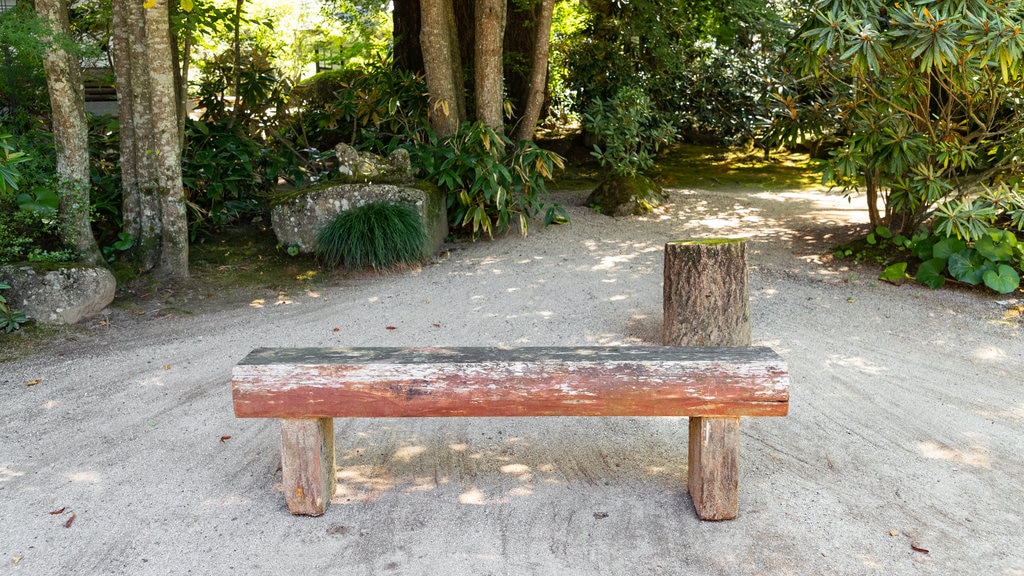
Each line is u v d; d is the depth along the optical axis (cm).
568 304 583
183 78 729
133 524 310
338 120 1049
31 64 643
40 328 526
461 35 1075
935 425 388
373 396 294
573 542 296
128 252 651
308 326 549
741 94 1254
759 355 300
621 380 290
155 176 634
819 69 601
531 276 654
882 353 485
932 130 595
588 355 302
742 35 1244
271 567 283
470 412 294
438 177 753
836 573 276
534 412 293
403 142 830
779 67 710
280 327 548
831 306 570
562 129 1314
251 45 1017
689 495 329
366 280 655
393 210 672
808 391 432
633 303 580
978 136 604
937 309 559
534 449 373
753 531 301
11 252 561
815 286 616
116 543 297
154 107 607
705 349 312
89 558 288
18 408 418
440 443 381
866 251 673
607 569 280
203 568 282
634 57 1152
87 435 387
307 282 649
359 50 1325
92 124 781
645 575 276
